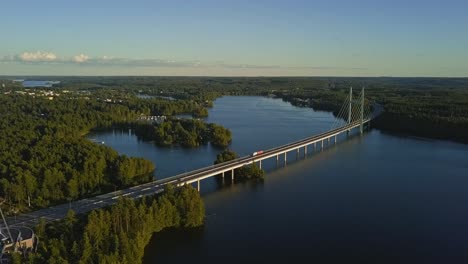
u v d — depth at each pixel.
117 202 165.12
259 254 152.62
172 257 149.25
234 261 147.50
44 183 192.75
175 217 170.62
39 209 177.25
